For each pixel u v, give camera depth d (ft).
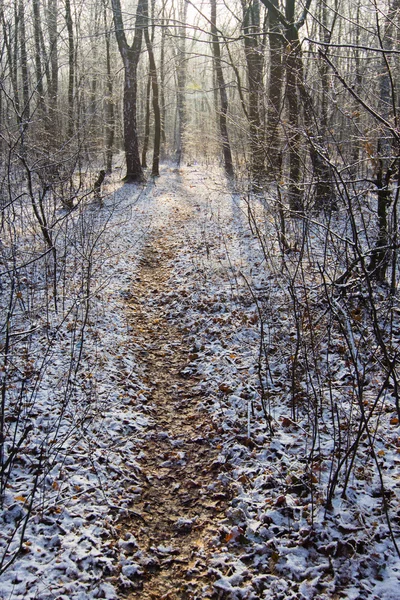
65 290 26.05
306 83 17.43
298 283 21.07
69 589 10.41
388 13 12.50
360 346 15.92
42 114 37.11
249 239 34.96
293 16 26.66
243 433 15.89
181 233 41.57
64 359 19.71
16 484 13.16
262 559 11.39
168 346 22.72
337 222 19.49
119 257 33.47
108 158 71.92
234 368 19.66
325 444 14.55
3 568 10.62
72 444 14.96
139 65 123.44
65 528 12.01
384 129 11.89
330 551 11.23
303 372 17.63
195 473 14.65
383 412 15.46
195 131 99.14
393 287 14.06
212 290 27.32
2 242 25.59
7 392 16.81
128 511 12.96
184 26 19.69
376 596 10.07
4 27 29.30
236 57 37.45
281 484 13.41
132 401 17.99
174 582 11.10
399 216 19.74
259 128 29.12
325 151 12.64
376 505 12.32
